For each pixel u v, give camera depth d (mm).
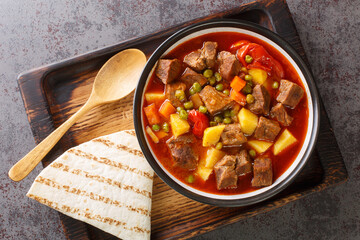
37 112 523
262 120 486
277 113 491
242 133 485
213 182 490
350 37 583
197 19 526
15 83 597
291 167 487
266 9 530
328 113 581
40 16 596
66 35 594
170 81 489
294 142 491
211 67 494
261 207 510
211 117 497
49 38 595
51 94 531
